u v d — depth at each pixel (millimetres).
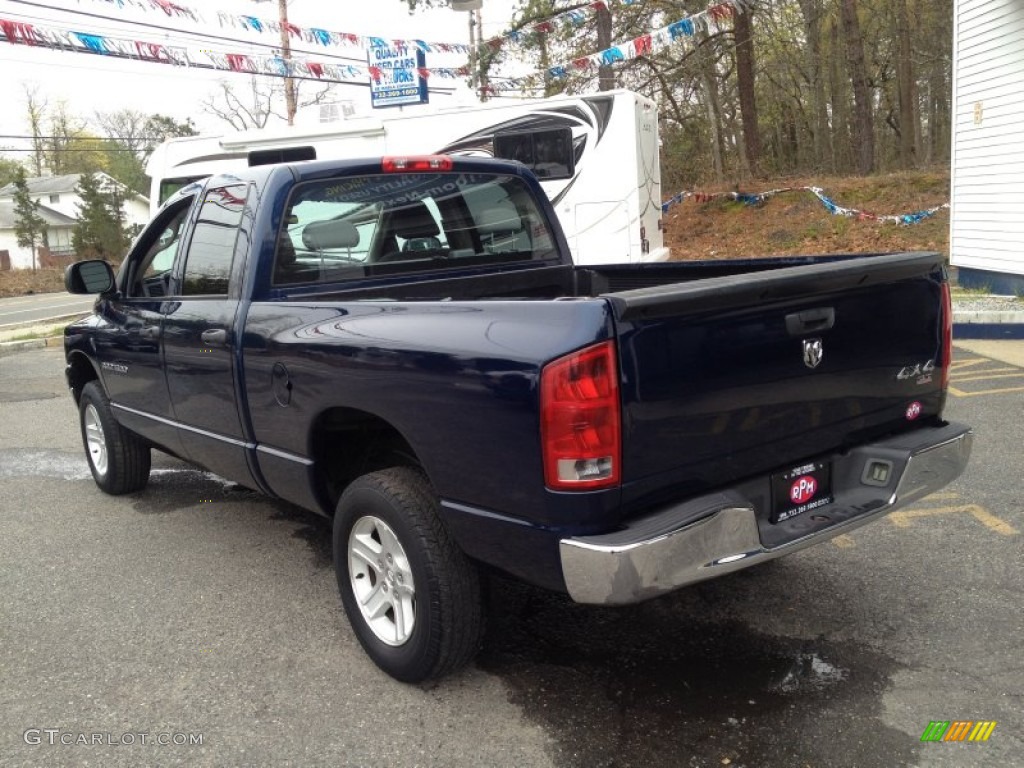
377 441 3682
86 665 3586
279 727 3090
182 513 5477
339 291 4098
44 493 6023
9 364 12891
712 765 2756
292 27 12781
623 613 3838
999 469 5324
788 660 3377
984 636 3471
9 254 58562
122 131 60344
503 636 3674
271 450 3869
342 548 3516
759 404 2908
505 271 4723
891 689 3137
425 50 14906
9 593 4340
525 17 18328
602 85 19797
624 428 2590
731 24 22359
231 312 3955
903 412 3436
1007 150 11250
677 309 2631
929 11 31078
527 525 2732
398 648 3297
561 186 11117
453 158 4543
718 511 2707
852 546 4406
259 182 4031
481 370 2775
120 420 5395
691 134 29000
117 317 5109
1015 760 2717
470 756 2871
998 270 11609
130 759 2930
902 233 16734
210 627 3889
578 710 3109
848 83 32906
